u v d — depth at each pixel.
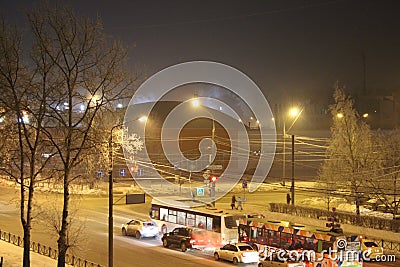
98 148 23.84
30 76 22.67
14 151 24.11
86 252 30.84
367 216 37.84
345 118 41.94
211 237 33.84
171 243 33.56
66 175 22.47
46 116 22.41
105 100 23.12
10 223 39.91
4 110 24.02
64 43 22.62
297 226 30.34
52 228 33.88
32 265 25.50
